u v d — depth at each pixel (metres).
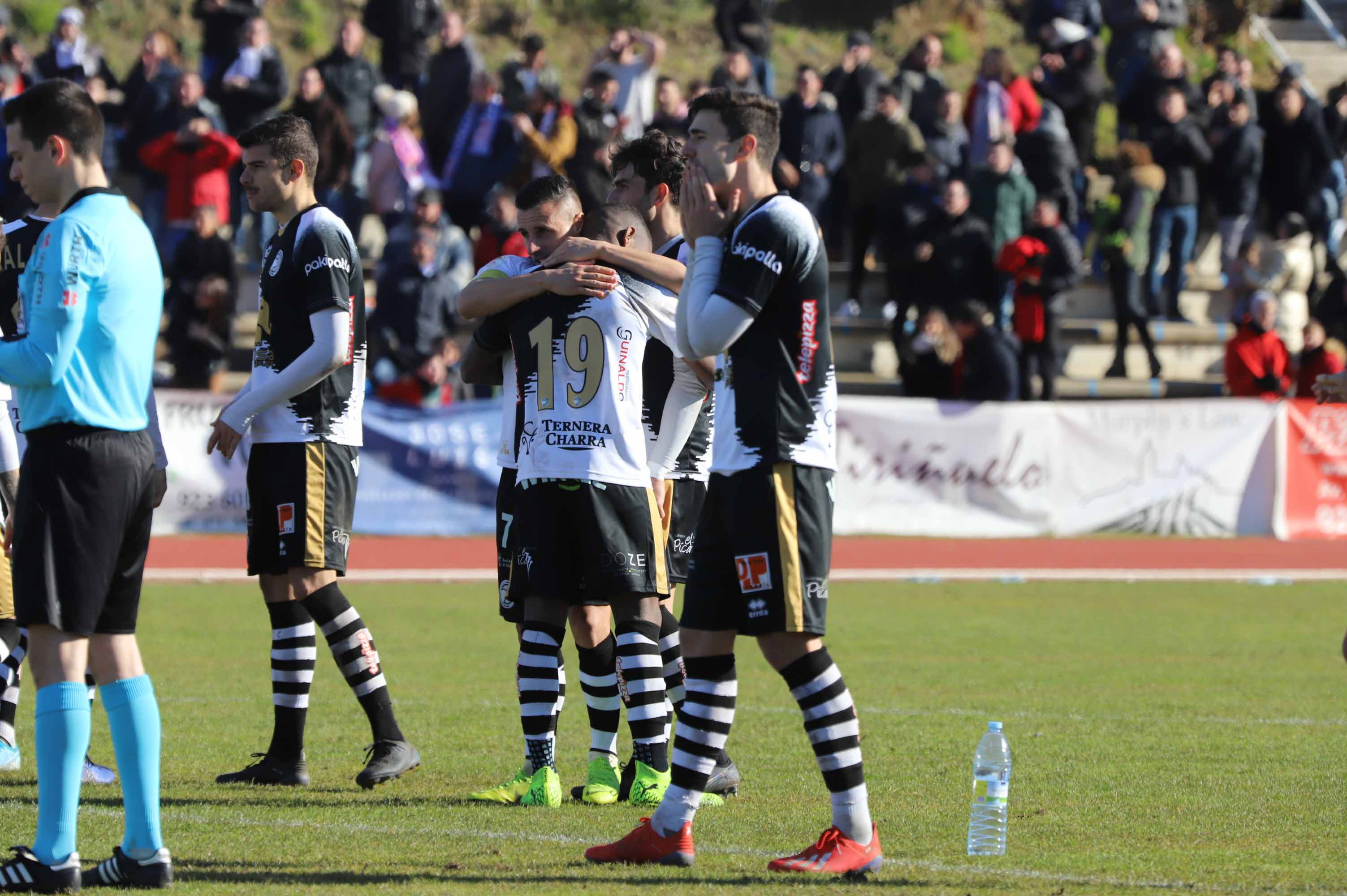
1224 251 73.44
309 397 22.22
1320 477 62.41
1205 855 17.88
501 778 22.78
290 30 110.19
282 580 22.41
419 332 61.03
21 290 15.86
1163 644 38.38
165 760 23.89
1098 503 61.91
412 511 58.94
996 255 65.69
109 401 15.84
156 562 52.03
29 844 18.02
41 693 15.68
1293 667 34.78
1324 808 20.62
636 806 20.89
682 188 17.20
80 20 71.31
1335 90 80.00
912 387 64.38
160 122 66.88
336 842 18.34
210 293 62.28
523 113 65.94
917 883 16.33
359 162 69.00
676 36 115.25
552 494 20.38
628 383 20.47
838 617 43.25
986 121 69.38
